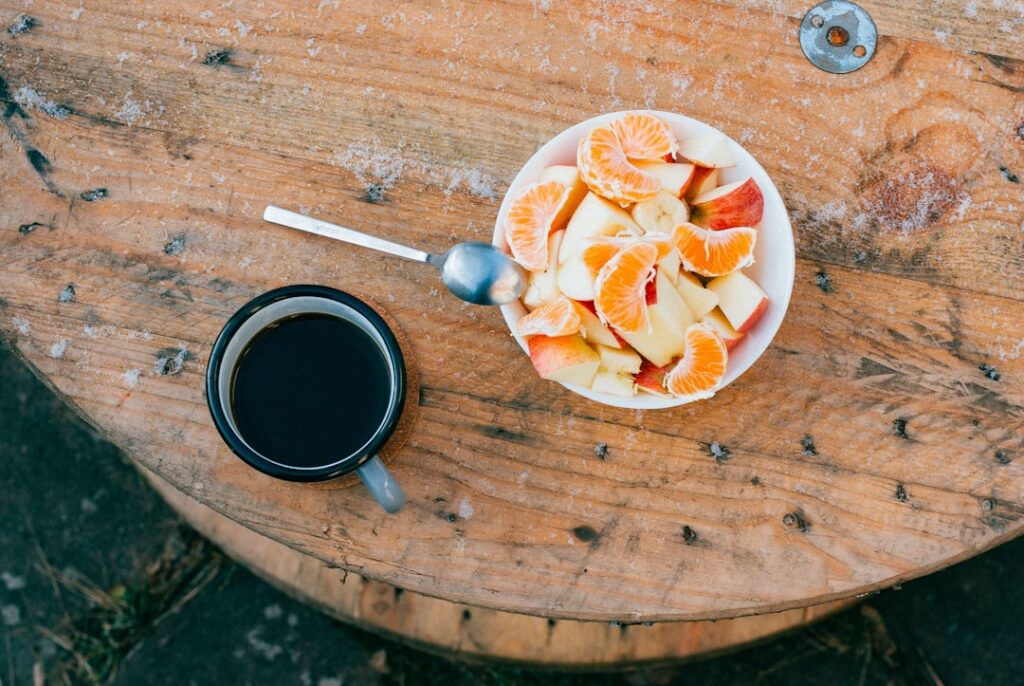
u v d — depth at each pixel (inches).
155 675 35.0
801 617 29.1
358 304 22.4
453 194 24.2
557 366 21.8
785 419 23.7
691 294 22.5
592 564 23.5
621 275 21.5
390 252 23.7
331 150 24.4
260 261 24.2
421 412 23.8
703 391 21.9
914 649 34.1
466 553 23.5
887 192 24.0
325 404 23.2
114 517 35.8
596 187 22.1
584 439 23.8
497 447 23.8
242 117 24.5
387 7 24.5
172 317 24.1
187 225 24.3
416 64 24.4
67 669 35.2
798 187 24.1
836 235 24.0
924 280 23.9
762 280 22.8
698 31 24.3
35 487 35.9
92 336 24.0
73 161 24.4
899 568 23.2
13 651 35.3
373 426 23.2
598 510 23.6
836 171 24.1
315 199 24.3
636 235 22.4
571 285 22.1
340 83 24.5
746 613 23.4
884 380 23.7
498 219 22.4
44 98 24.6
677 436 23.7
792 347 23.9
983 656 33.9
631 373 22.5
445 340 24.0
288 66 24.5
